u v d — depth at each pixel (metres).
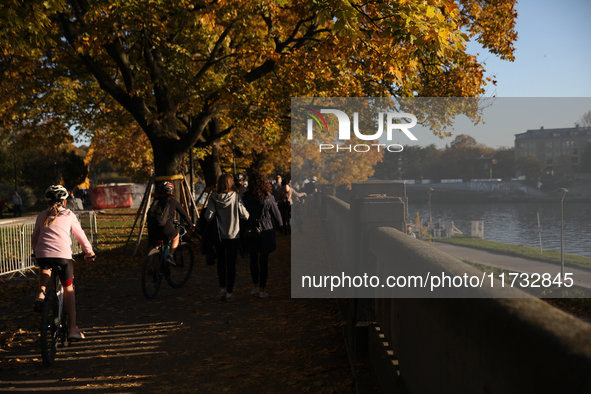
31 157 56.69
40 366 4.69
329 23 8.98
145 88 12.71
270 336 5.36
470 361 1.73
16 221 9.77
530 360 1.26
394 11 6.77
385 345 3.60
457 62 12.38
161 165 13.98
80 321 6.36
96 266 10.95
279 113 14.38
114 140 33.06
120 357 4.90
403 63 8.12
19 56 12.45
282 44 13.30
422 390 2.49
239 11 12.64
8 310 7.15
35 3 7.57
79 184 59.91
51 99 17.11
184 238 9.20
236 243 7.18
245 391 3.92
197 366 4.55
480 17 13.72
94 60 13.91
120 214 32.94
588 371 1.04
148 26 11.52
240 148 31.73
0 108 15.84
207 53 15.86
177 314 6.56
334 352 4.70
